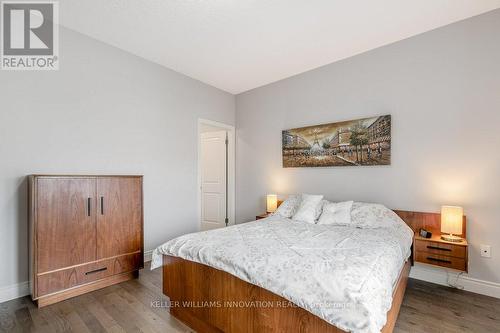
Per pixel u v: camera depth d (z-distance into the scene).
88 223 2.30
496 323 1.83
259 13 2.27
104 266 2.39
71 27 2.49
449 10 2.24
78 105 2.56
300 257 1.52
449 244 2.14
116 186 2.51
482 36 2.30
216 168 4.53
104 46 2.77
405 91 2.72
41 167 2.32
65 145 2.47
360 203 2.81
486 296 2.24
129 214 2.60
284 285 1.28
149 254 3.16
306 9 2.21
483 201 2.30
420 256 2.29
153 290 2.35
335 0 2.09
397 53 2.77
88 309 2.01
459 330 1.74
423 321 1.85
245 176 4.27
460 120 2.41
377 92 2.91
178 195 3.53
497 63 2.24
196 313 1.75
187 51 2.97
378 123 2.88
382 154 2.85
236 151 4.42
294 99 3.66
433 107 2.56
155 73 3.27
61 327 1.77
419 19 2.38
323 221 2.64
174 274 1.93
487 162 2.28
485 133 2.29
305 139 3.49
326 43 2.80
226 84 4.01
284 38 2.69
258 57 3.12
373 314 1.05
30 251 2.14
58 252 2.12
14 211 2.17
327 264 1.40
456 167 2.43
